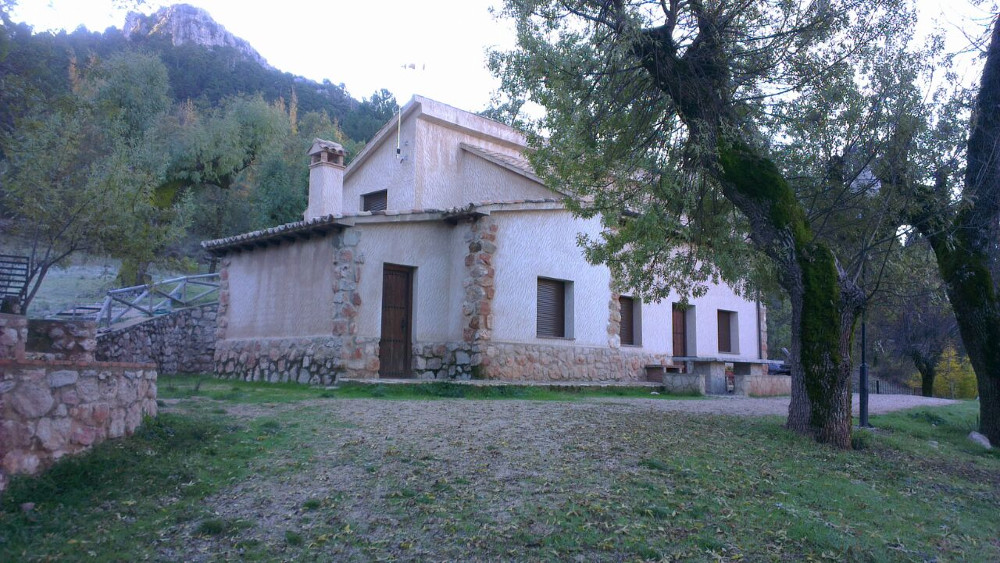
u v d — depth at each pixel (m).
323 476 6.07
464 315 13.79
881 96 9.94
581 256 15.64
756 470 7.19
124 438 6.25
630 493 6.00
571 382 14.70
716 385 16.75
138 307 18.16
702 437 8.47
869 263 10.75
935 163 10.14
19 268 10.88
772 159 10.20
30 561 4.16
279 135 32.19
